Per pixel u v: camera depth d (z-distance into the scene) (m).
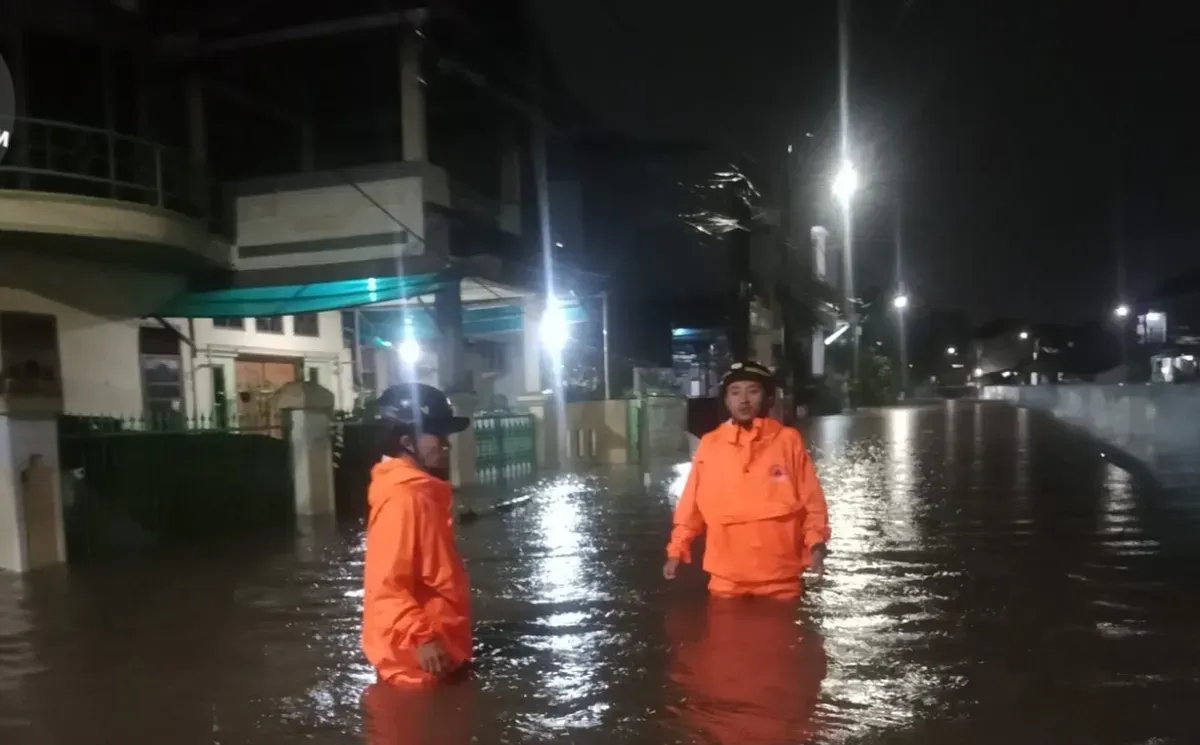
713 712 4.08
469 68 14.80
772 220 25.44
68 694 4.64
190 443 9.55
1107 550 7.46
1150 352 58.12
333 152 15.66
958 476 12.72
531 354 17.38
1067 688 4.30
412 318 20.06
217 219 13.95
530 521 9.86
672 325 23.19
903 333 59.88
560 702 4.25
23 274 11.82
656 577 6.90
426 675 4.52
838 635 5.16
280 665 5.01
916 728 3.86
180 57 13.68
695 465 5.67
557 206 19.47
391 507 4.32
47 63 12.05
